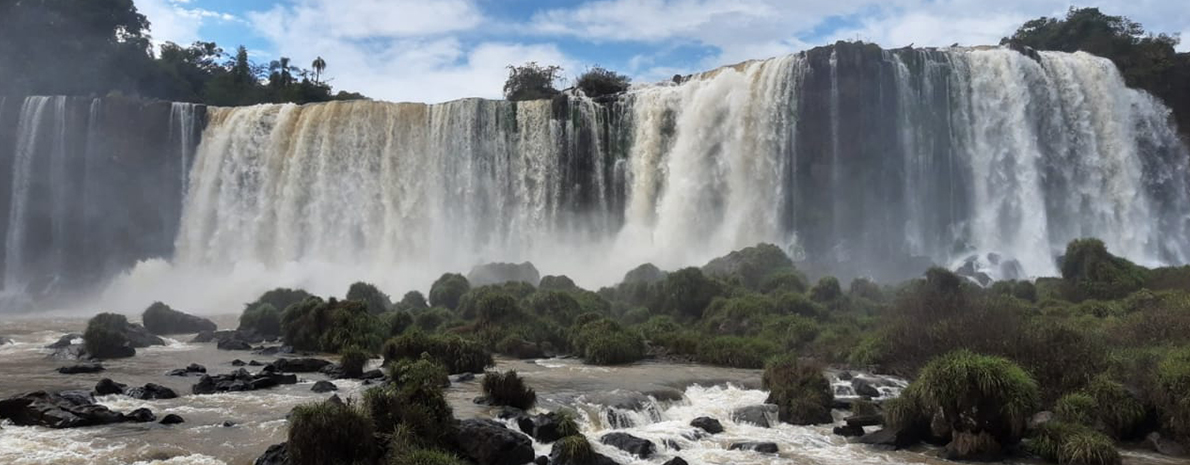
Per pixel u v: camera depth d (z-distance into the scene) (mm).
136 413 17656
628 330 30625
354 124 63344
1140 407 19016
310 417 14164
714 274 40719
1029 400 17500
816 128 53875
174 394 20531
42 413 17250
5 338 33625
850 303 35281
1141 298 31766
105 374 24344
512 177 62312
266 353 30109
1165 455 17984
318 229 62219
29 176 63844
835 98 53469
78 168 64250
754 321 32625
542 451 16469
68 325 44000
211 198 63562
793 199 54250
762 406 21016
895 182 52781
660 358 29875
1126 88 56094
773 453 17625
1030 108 53938
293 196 62469
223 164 63906
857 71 53281
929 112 53812
